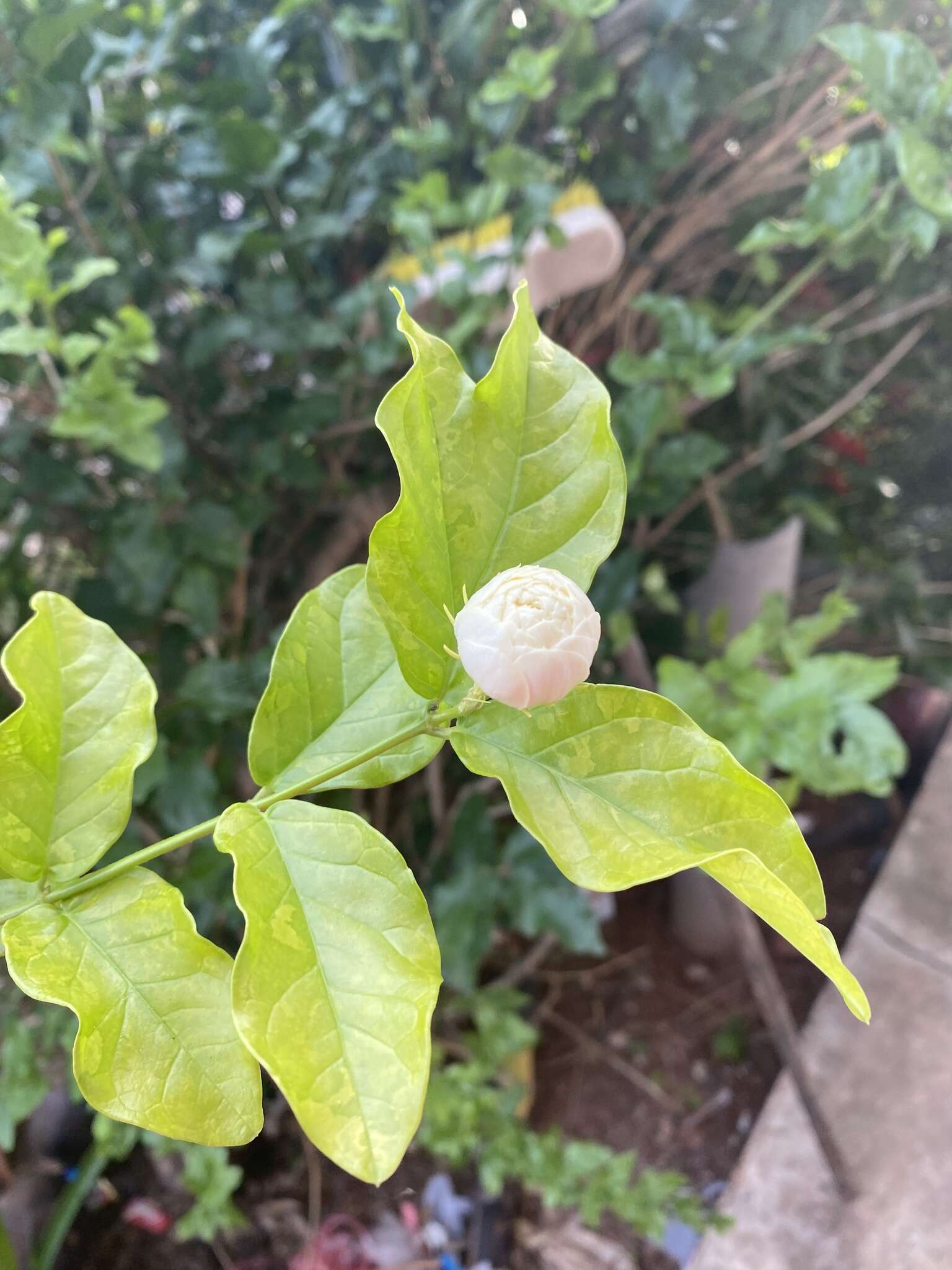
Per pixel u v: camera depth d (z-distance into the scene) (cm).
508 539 16
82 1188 37
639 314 51
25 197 33
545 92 33
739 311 43
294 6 36
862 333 49
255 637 46
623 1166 40
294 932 14
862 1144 48
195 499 40
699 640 54
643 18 36
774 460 50
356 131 43
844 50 28
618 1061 58
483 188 36
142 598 37
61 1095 43
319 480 41
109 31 36
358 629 17
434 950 14
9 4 30
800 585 65
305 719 16
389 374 43
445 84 41
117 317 37
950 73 27
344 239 44
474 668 14
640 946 66
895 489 64
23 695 15
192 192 41
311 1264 43
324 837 15
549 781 15
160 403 30
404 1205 47
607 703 15
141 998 14
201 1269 43
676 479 42
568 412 16
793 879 14
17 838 15
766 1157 49
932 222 30
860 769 34
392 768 16
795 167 43
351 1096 12
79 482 38
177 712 38
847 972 13
